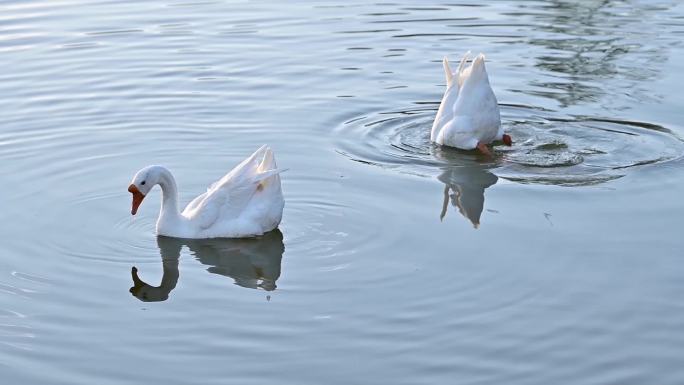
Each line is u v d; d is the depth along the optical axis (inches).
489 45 883.4
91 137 706.2
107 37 902.4
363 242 568.1
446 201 620.4
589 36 902.4
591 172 659.4
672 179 643.5
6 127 719.1
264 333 480.4
